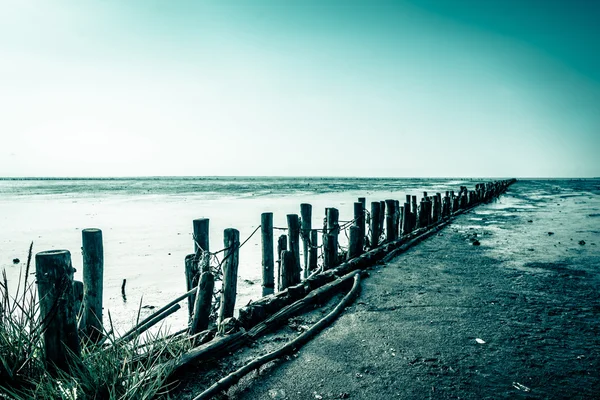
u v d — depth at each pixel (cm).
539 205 2247
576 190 4606
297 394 270
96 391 236
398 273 633
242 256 948
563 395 266
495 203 2402
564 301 482
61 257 258
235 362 316
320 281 536
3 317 270
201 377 291
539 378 289
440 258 759
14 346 257
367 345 351
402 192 4334
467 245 914
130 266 838
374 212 844
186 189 5809
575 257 770
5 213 2050
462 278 600
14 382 244
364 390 274
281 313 415
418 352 336
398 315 432
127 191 5172
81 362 250
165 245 1098
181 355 301
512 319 418
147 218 1777
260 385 283
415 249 859
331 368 308
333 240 634
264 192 4500
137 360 284
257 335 370
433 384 281
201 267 424
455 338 366
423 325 401
